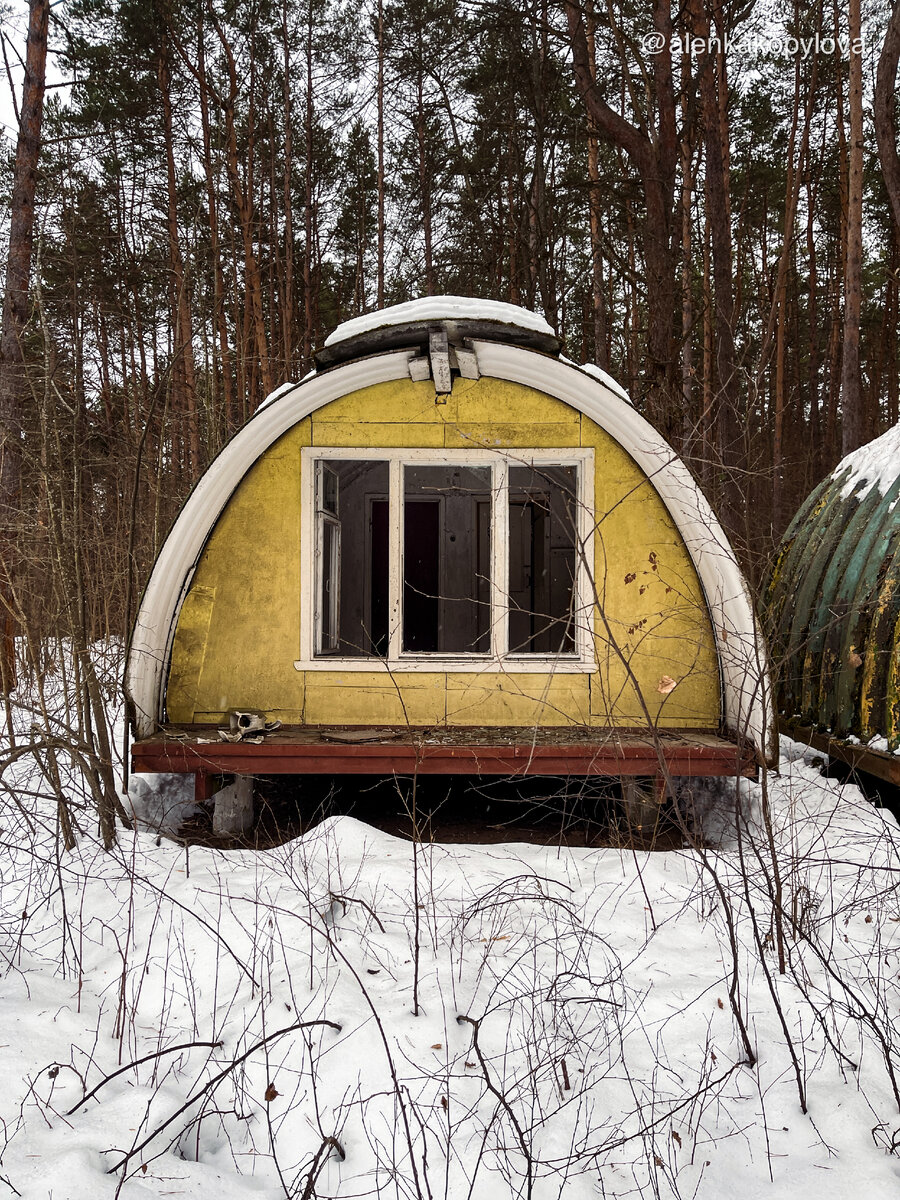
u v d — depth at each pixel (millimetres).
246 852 5098
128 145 17172
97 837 5160
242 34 19281
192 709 5980
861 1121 2750
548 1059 2922
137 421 11289
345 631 10430
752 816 5551
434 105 18375
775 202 21828
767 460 21406
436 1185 2463
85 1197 2334
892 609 5633
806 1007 3338
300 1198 2424
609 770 5281
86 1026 3240
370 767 5332
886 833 4523
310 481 6039
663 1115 2760
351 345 5582
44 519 5914
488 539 11414
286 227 19891
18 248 9492
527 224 16219
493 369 5930
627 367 18922
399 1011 3215
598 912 4070
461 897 4242
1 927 4078
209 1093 2773
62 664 5852
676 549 5949
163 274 16016
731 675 5613
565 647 7531
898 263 22750
